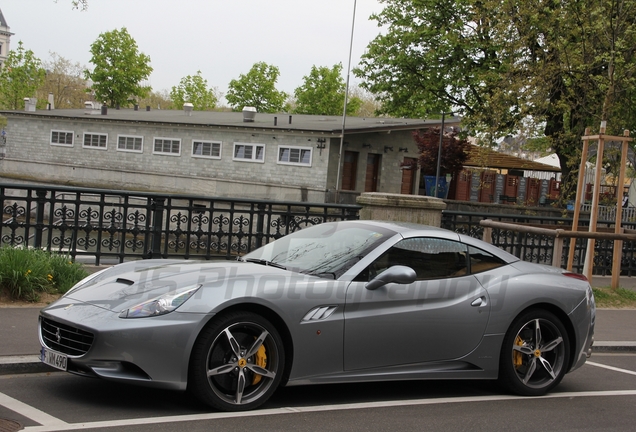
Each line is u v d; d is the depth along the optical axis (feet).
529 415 16.88
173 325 14.10
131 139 131.34
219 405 14.67
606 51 57.88
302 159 111.34
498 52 89.15
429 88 101.50
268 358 15.28
